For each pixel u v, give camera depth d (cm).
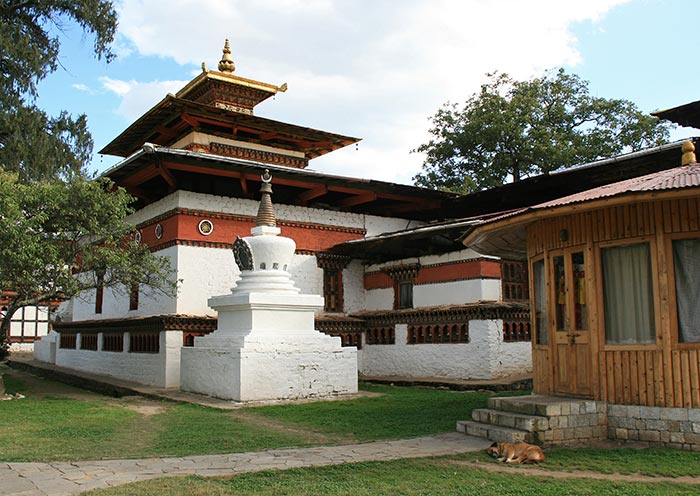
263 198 1802
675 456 873
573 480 748
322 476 770
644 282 976
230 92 2767
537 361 1153
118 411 1363
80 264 2008
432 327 2019
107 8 2730
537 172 3650
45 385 2136
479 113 3672
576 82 3716
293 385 1580
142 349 2027
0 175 1619
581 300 1057
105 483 730
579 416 985
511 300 1950
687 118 1731
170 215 2036
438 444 976
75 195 1642
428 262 2091
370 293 2331
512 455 851
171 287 1941
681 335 942
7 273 1527
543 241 1138
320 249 2264
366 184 2177
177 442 1000
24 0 2639
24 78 2525
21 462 851
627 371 985
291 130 2669
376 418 1254
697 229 933
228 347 1583
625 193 920
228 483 727
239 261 1742
